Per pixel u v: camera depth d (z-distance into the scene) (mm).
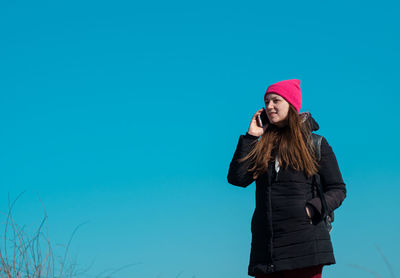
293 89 3311
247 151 3383
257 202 3258
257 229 3188
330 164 3191
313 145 3189
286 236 3057
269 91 3350
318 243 3033
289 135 3234
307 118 3309
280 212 3102
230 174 3441
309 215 3053
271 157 3248
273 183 3182
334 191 3164
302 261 2986
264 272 3072
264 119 3494
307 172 3129
